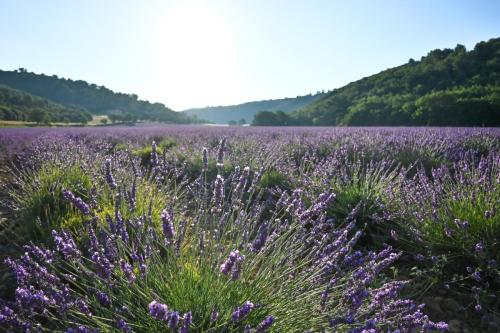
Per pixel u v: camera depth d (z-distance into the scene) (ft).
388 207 11.23
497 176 10.93
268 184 16.31
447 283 8.29
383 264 5.94
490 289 7.95
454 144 25.57
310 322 5.43
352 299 5.20
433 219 9.59
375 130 48.39
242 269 5.83
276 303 5.67
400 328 5.29
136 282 5.87
